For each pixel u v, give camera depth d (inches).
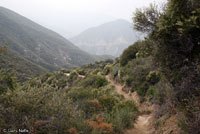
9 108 120.0
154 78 386.0
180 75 174.2
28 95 139.9
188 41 151.6
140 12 227.9
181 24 142.3
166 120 178.4
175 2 158.9
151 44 219.5
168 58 187.8
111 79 748.0
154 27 209.3
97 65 1927.9
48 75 1423.5
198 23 135.9
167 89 202.2
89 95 299.6
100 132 154.6
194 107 125.5
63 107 146.3
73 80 1034.7
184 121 129.3
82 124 153.4
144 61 541.0
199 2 147.7
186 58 165.0
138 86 449.1
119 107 256.5
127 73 588.1
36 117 128.9
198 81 146.6
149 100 343.0
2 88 209.3
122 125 195.9
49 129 124.3
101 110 237.8
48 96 157.2
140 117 280.4
